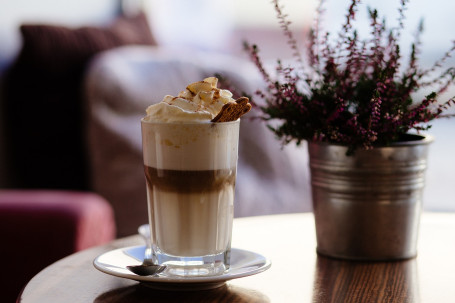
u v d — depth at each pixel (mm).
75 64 2152
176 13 2889
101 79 2006
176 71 2178
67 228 1519
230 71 2205
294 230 1178
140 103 2039
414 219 1038
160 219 934
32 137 2113
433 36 3246
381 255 1033
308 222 1223
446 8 3225
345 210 1028
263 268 927
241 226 1201
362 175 1013
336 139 1025
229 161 931
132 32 2402
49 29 2162
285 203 2072
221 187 929
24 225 1518
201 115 926
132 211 1934
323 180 1039
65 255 1515
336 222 1037
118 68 2049
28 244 1516
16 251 1517
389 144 1009
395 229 1029
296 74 1076
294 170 2150
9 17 2156
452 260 1041
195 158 913
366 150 1007
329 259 1047
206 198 923
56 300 915
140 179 1938
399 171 1015
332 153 1021
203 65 2248
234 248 1021
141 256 996
